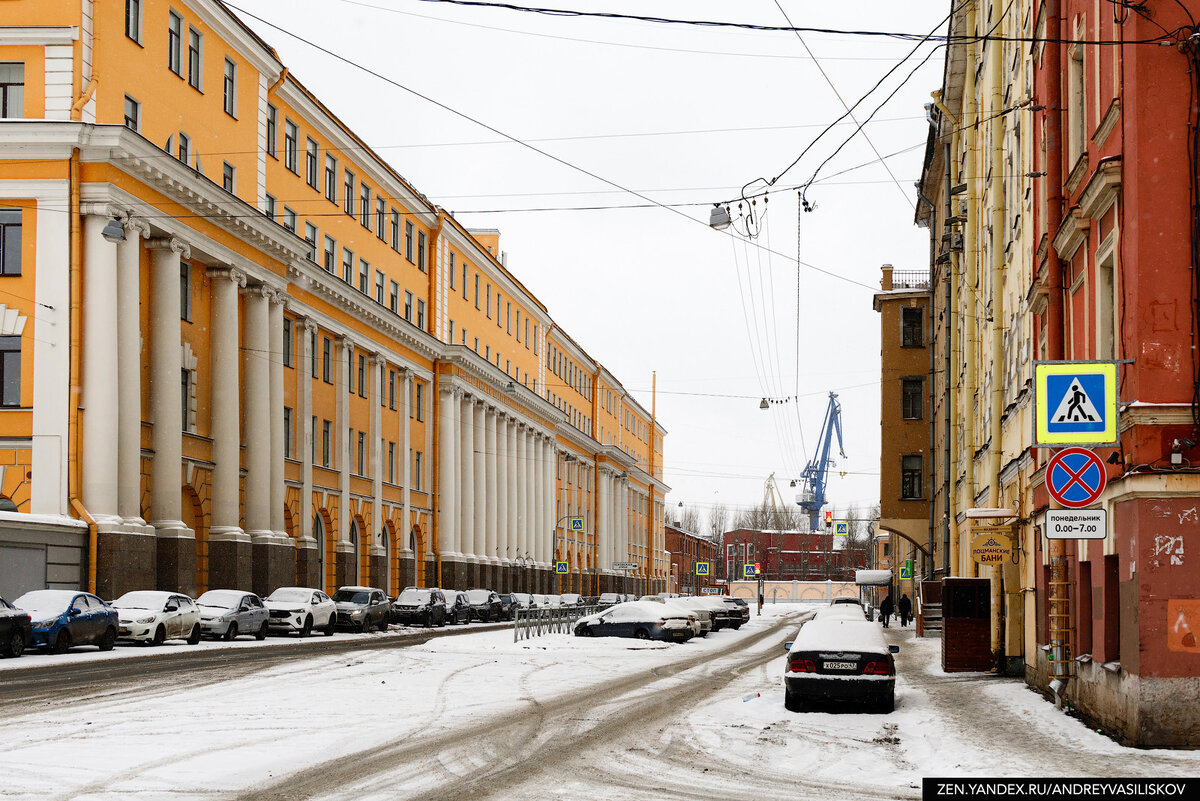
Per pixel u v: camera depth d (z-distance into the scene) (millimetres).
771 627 56281
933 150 43875
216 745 12352
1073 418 13273
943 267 46531
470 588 67188
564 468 94625
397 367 58969
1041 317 20766
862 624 18203
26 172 32500
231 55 41531
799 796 10094
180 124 37875
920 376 53625
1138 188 13141
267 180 44438
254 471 41875
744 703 18203
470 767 11352
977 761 11859
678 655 32031
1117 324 13875
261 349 42406
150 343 35812
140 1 35781
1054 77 17328
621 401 118250
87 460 32250
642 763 11891
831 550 147625
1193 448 12781
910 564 55000
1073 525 13422
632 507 119875
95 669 22281
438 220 64625
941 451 48156
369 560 54312
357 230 54031
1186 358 12930
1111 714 13891
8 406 32375
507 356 80062
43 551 30188
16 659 24547
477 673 23500
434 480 64312
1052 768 11344
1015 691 20281
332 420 51094
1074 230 15945
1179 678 12594
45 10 32938
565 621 42156
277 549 42344
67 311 32375
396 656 28297
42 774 10375
